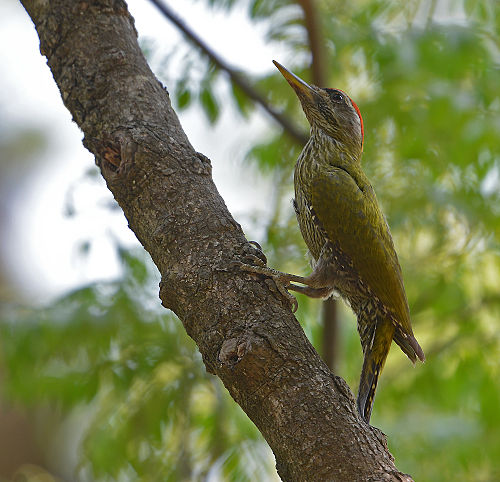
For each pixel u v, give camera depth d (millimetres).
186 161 6176
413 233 11859
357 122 10289
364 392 8812
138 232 6160
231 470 10664
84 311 10641
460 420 11711
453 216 11953
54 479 14297
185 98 11656
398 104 11922
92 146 6398
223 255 5785
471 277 12461
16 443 15375
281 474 5203
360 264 8953
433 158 11922
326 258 9125
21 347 10633
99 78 6523
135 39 6926
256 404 5312
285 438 5168
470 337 12180
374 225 9047
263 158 12867
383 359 9008
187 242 5859
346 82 12656
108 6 6832
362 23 12539
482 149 11664
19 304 11289
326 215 9078
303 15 10797
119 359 10953
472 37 11773
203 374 11039
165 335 11055
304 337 5539
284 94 12570
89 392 10742
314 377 5305
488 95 11703
